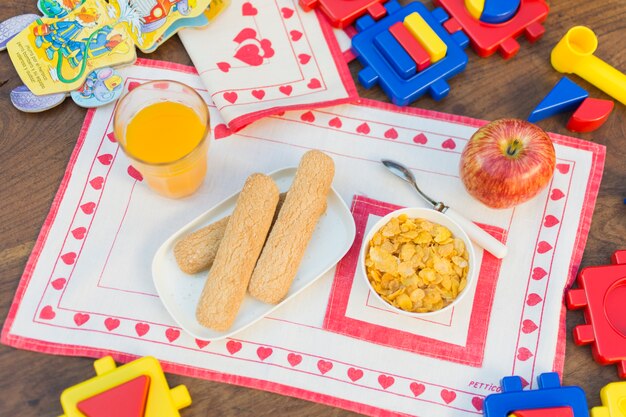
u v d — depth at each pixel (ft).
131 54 3.27
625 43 3.40
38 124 3.20
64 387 2.82
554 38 3.42
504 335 2.93
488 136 2.89
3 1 3.37
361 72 3.30
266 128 3.26
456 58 3.28
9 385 2.81
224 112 3.18
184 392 2.76
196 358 2.87
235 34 3.36
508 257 3.06
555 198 3.16
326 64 3.35
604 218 3.14
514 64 3.38
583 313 2.98
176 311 2.89
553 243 3.08
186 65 3.36
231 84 3.26
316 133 3.26
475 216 3.13
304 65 3.35
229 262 2.75
